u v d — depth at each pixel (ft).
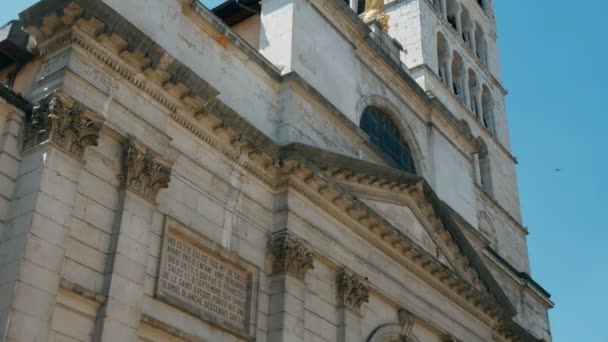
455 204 127.85
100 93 70.33
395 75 124.16
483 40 191.21
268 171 86.58
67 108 66.28
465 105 166.40
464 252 114.62
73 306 62.08
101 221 66.74
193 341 71.20
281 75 97.14
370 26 127.13
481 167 167.53
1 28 76.48
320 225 89.45
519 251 167.43
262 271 81.82
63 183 64.03
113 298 64.23
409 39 159.12
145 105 74.69
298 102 96.17
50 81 68.33
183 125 78.69
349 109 108.58
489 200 160.45
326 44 108.17
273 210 85.97
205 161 79.92
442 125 132.36
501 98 187.62
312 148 89.15
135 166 70.33
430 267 104.99
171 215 73.92
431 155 127.13
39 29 70.79
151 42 74.23
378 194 100.68
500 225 162.40
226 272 78.23
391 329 96.17
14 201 63.00
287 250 82.48
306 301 84.23
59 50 70.18
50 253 60.95
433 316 104.99
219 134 81.87
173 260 72.84
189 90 77.56
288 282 81.46
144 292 68.28
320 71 104.63
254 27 111.55
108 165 69.26
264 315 79.92
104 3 70.59
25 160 64.80
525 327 151.84
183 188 76.38
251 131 84.07
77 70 69.05
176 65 76.59
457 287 109.91
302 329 81.35
